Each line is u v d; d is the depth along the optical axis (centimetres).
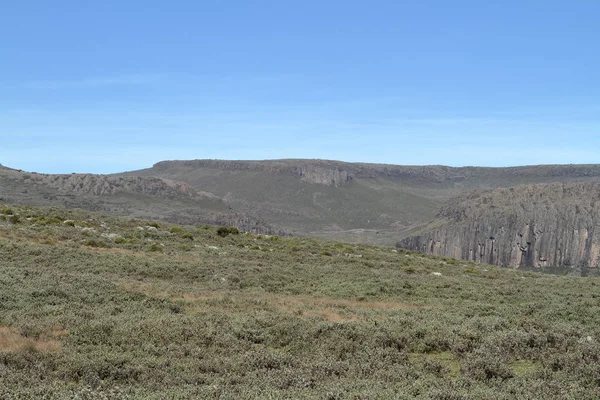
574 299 2934
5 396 1067
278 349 1705
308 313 2269
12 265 3052
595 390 1248
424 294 3173
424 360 1558
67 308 1989
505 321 2066
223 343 1670
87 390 1147
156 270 3478
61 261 3388
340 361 1511
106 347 1534
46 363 1341
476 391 1225
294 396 1137
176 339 1662
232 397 1111
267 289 3181
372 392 1159
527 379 1373
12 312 1864
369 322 1992
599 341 1744
